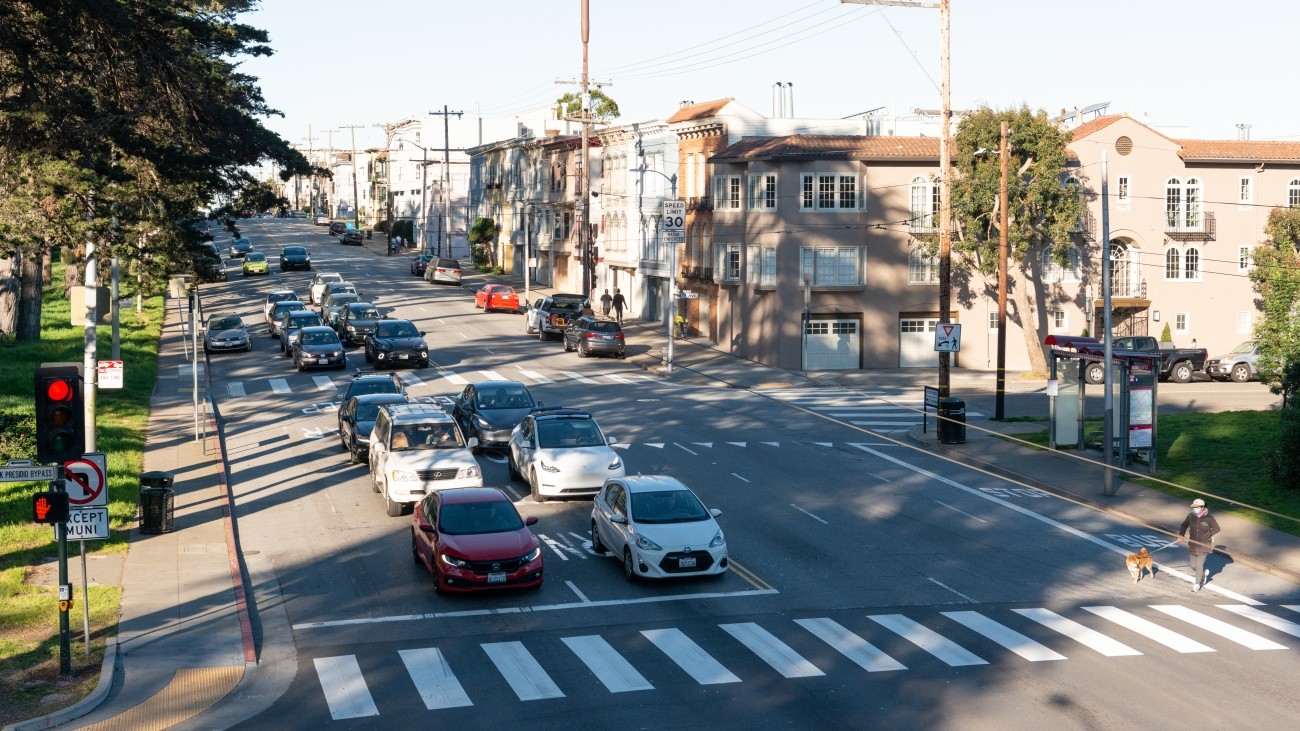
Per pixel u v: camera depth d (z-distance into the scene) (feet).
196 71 100.01
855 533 81.61
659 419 126.52
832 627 60.70
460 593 66.74
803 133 202.80
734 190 185.06
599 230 253.65
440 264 285.02
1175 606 66.33
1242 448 109.29
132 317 211.61
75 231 84.69
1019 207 163.94
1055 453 111.45
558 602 65.41
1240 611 65.57
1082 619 62.95
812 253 173.47
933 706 49.08
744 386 156.04
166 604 63.52
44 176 84.94
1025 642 58.49
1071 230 168.55
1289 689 51.80
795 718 47.60
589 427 92.68
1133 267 186.70
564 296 199.93
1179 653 57.06
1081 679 52.80
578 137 258.98
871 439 119.03
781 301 173.17
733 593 67.26
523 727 46.65
